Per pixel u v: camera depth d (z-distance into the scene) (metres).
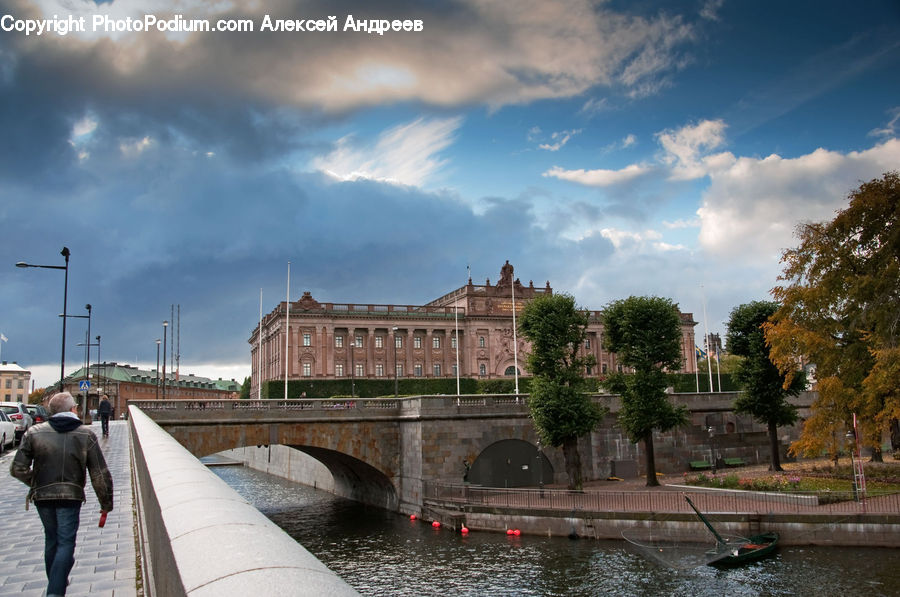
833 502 44.44
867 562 37.06
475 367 145.38
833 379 44.81
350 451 63.09
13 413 44.78
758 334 59.91
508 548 44.97
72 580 10.96
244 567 3.46
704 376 123.94
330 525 57.72
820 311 47.41
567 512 47.31
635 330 58.12
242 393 190.75
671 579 36.44
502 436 63.28
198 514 4.97
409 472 62.59
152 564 7.69
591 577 37.66
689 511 43.91
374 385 127.69
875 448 61.44
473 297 148.00
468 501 54.03
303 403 63.19
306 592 3.03
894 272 42.59
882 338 42.84
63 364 61.78
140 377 176.62
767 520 41.78
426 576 39.84
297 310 136.00
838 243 46.16
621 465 64.75
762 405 60.47
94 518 16.52
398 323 142.25
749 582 34.94
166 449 11.67
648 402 56.78
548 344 56.25
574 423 54.09
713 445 69.19
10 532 15.90
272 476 102.94
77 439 10.43
